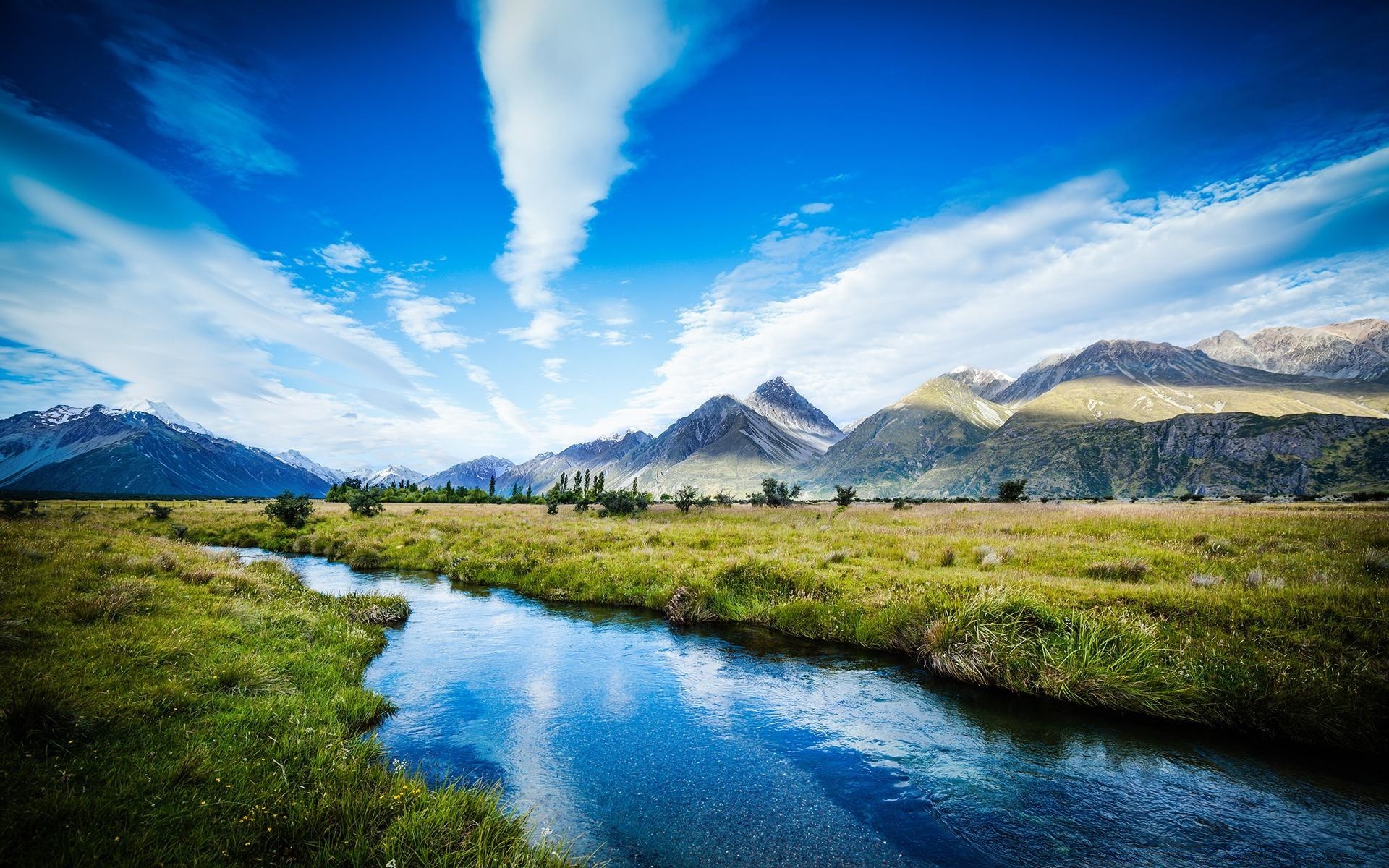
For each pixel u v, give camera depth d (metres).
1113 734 10.07
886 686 12.55
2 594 12.46
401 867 5.64
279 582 20.00
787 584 19.36
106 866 5.02
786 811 7.59
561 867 6.04
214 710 8.73
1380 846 6.81
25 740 6.66
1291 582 15.30
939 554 22.58
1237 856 6.62
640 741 9.74
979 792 8.11
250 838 5.71
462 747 9.43
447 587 24.12
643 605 20.59
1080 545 23.03
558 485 115.81
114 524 37.34
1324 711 9.54
